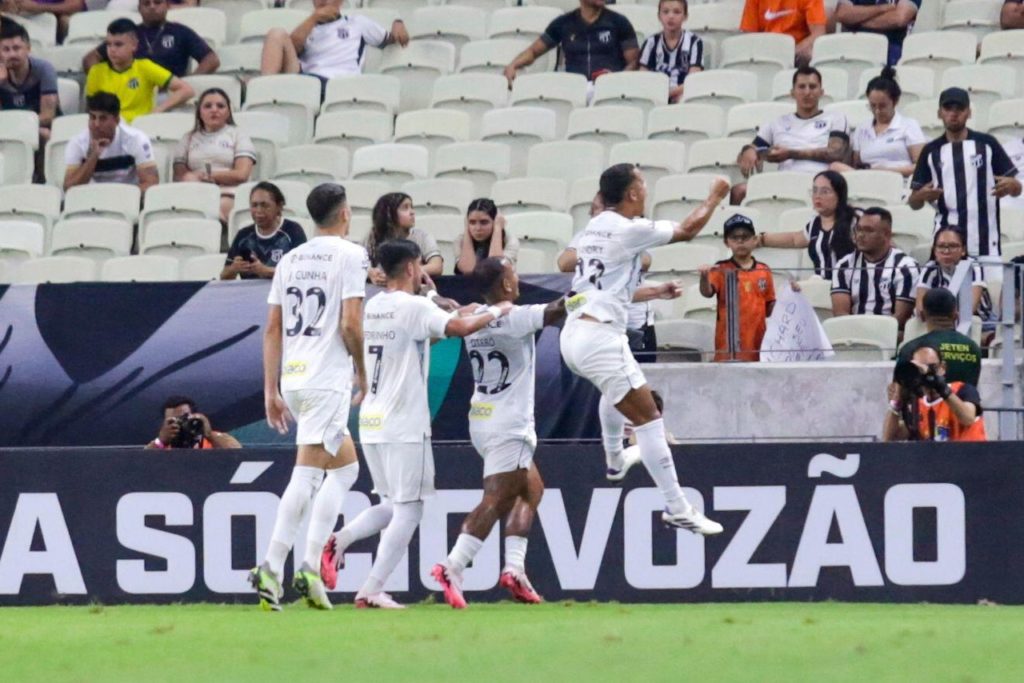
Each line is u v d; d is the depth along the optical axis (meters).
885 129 51.97
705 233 48.03
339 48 63.22
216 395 39.50
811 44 60.44
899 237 45.78
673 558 33.59
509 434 30.56
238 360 39.56
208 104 56.00
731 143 53.31
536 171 54.16
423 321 29.78
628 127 55.97
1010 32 58.03
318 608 29.80
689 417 40.16
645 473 33.69
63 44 67.38
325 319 29.09
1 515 34.19
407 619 27.80
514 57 62.31
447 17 64.94
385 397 30.12
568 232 48.69
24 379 39.88
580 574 33.75
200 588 34.00
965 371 35.88
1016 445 33.03
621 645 23.77
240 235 43.16
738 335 40.22
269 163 57.22
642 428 30.06
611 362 29.81
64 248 52.25
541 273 42.12
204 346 39.72
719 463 33.66
